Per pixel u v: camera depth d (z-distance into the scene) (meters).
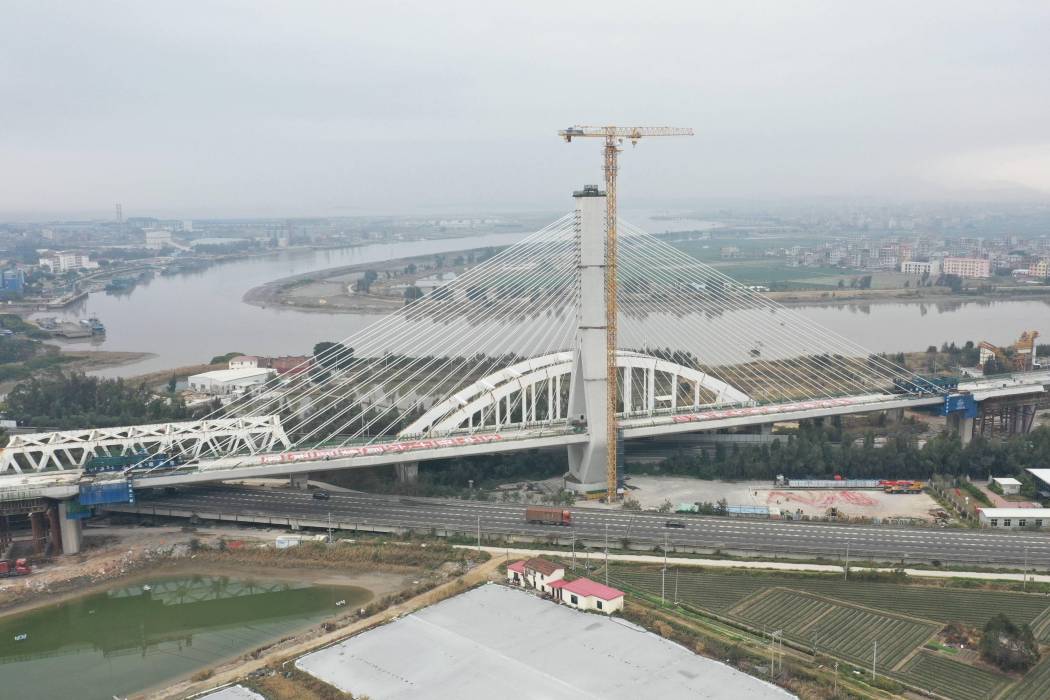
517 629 154.50
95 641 165.50
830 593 170.38
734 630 155.12
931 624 157.00
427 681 137.88
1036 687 135.62
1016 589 170.50
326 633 158.62
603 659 143.12
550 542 199.88
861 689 134.62
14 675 152.62
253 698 135.88
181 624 171.12
